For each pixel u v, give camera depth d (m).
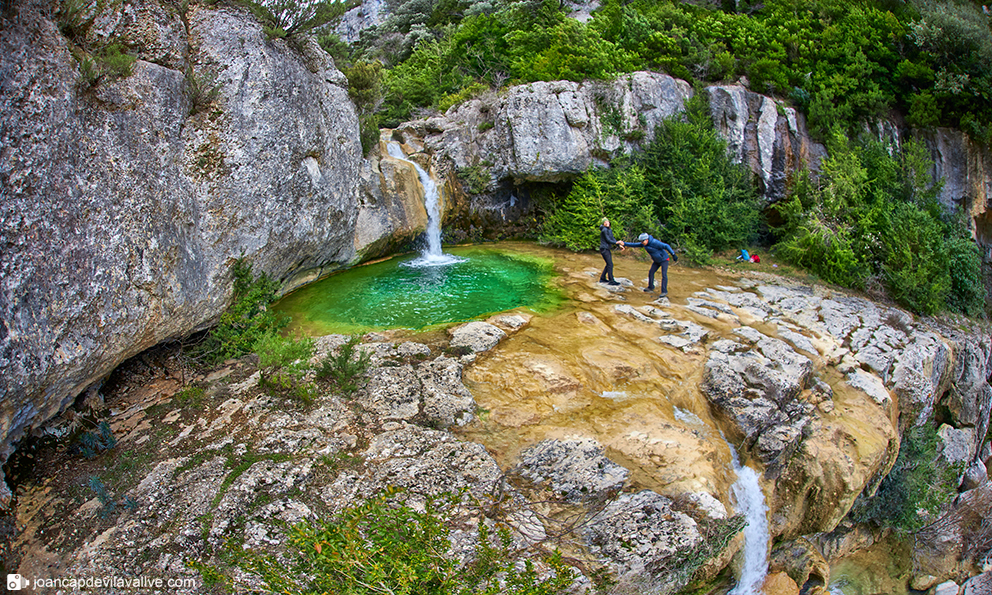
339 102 12.03
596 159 16.41
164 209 7.35
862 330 11.11
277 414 7.09
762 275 14.28
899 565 9.81
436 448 6.66
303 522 4.93
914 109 17.16
